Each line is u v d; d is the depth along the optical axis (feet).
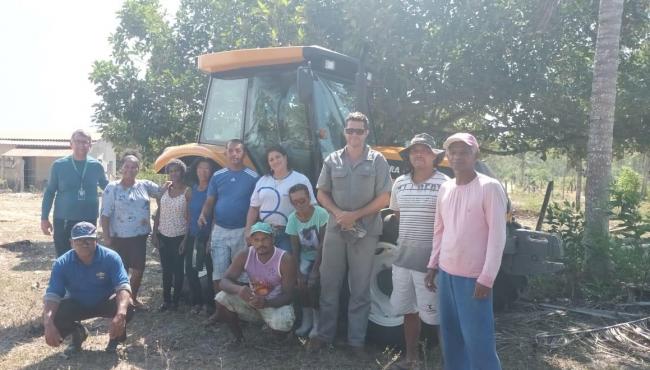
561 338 16.56
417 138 13.60
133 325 18.08
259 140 19.51
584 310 19.12
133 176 19.03
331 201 15.05
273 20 28.86
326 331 15.51
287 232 16.24
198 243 18.60
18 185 99.55
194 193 18.98
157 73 36.14
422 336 15.52
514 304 19.99
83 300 15.10
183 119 35.76
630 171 62.90
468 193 11.14
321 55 18.31
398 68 27.99
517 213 66.39
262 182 16.74
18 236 38.50
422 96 29.45
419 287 13.46
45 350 15.76
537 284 21.24
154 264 29.45
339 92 19.48
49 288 14.60
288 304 15.53
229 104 20.63
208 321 17.83
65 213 18.84
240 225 17.43
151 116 34.50
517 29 28.37
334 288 15.43
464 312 11.16
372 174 14.64
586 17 28.86
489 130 32.40
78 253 14.58
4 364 14.69
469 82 28.89
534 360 15.30
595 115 23.08
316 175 17.94
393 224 16.51
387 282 16.52
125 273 15.47
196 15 35.86
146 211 19.30
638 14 29.71
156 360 15.20
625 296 20.43
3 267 27.37
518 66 28.91
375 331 16.08
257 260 15.44
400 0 27.37
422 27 28.14
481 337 10.98
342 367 14.70
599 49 23.12
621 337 16.61
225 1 33.58
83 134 18.89
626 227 21.61
